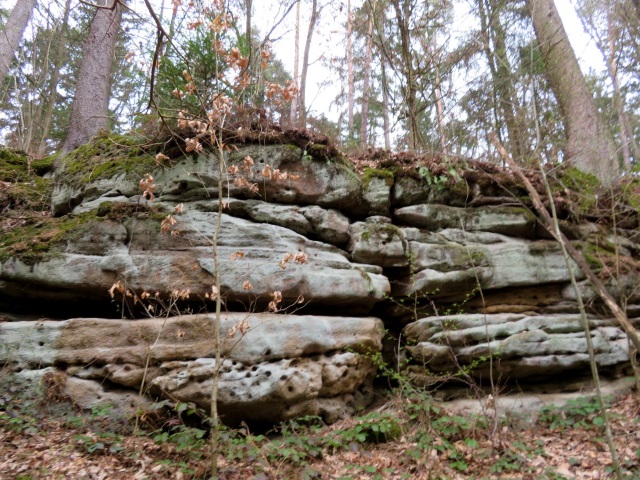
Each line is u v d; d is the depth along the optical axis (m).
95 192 5.86
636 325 6.55
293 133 6.22
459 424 4.71
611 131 7.61
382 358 6.12
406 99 8.75
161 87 6.88
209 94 4.86
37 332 4.61
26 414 4.23
